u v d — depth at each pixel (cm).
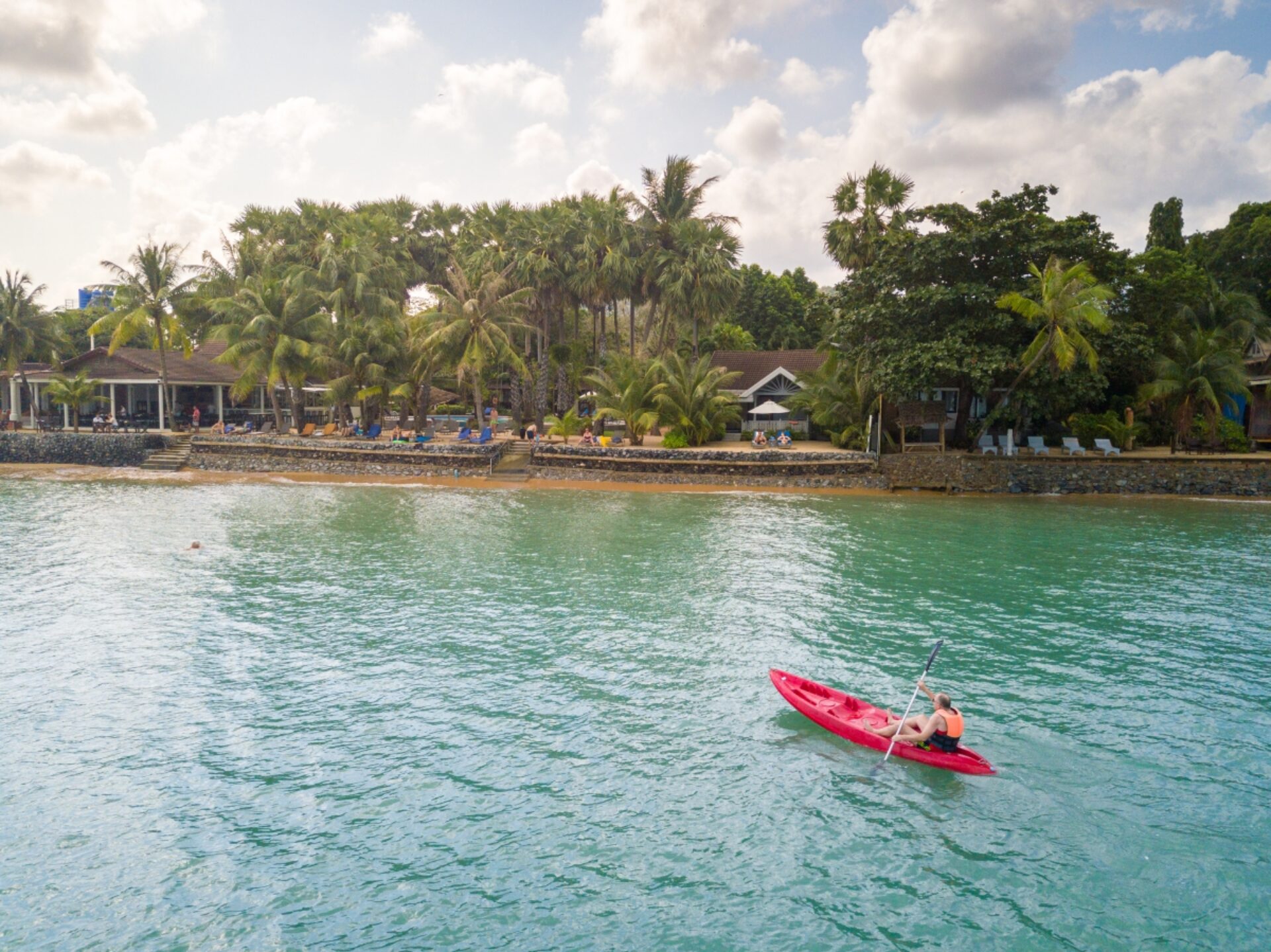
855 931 868
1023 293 3916
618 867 971
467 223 6688
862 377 4566
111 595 2095
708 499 3834
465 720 1360
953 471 4072
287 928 862
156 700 1433
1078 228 4053
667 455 4303
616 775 1184
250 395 6412
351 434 5184
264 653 1672
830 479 4194
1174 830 1058
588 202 5644
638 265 5503
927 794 1138
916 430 4731
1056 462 4072
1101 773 1198
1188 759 1238
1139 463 4075
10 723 1338
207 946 833
